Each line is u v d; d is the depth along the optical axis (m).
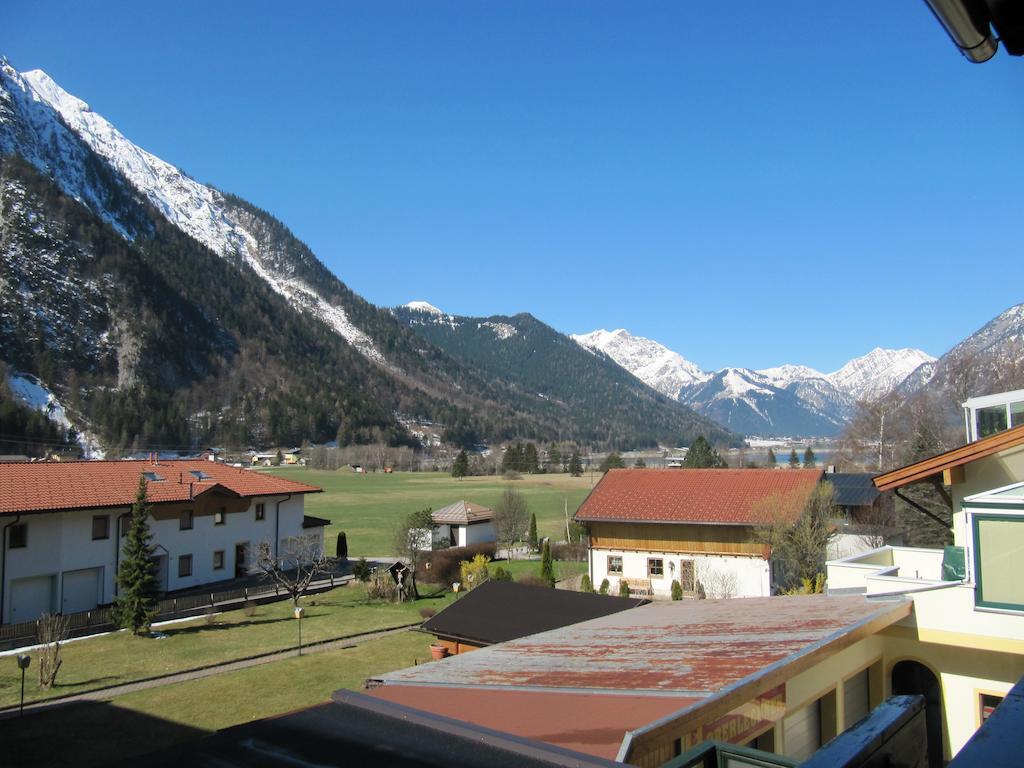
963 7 2.39
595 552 37.53
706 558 34.59
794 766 3.73
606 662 7.48
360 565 42.56
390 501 91.19
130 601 29.02
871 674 10.93
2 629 27.19
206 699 20.78
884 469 54.72
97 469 38.56
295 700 20.67
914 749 2.54
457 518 54.50
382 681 7.69
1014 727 1.76
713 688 5.71
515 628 18.41
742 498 35.09
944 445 46.62
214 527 41.19
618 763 3.52
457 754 3.73
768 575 33.19
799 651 7.00
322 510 81.69
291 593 37.19
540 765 3.56
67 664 24.64
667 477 38.69
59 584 32.56
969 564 9.88
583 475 141.75
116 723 18.77
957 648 10.42
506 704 5.87
